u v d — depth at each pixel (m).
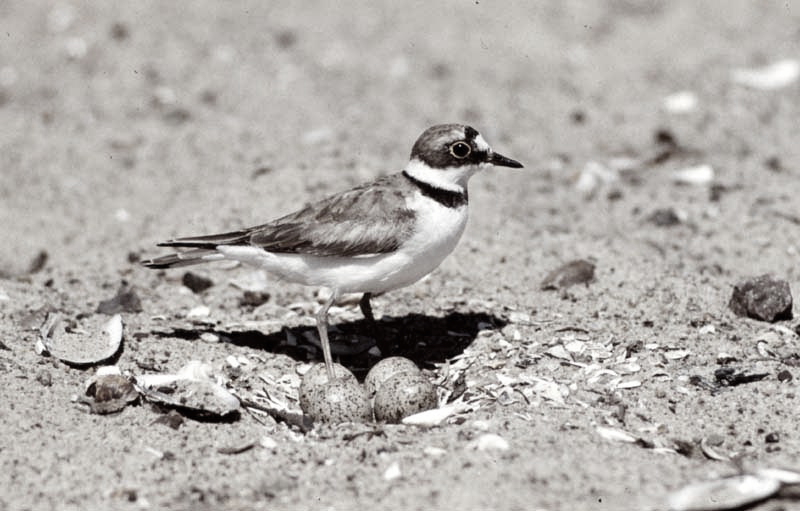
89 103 19.25
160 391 9.52
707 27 22.91
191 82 20.17
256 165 16.12
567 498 7.88
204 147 17.12
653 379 9.87
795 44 21.28
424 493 8.01
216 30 22.77
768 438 8.84
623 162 16.59
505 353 10.56
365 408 9.27
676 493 7.90
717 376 9.91
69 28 22.72
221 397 9.42
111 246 14.14
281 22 23.31
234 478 8.37
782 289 11.23
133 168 16.55
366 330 11.46
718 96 19.06
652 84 20.00
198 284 12.72
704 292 12.04
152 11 23.70
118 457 8.59
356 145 16.97
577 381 9.86
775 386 9.66
